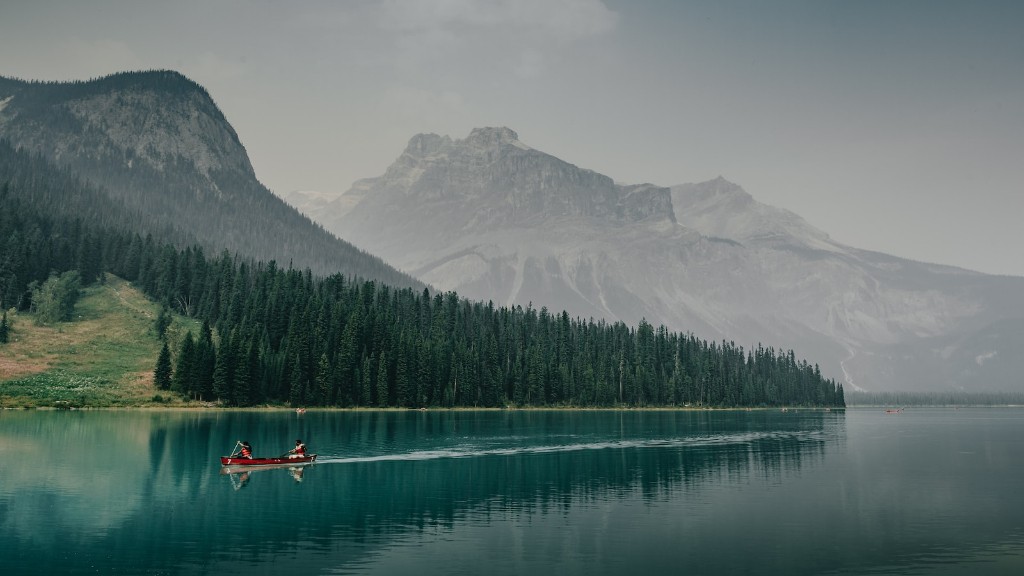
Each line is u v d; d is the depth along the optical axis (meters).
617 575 38.72
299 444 84.50
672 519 53.44
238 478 71.44
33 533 47.38
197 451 90.12
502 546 44.81
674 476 76.44
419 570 39.44
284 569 39.53
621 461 89.62
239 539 46.31
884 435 152.25
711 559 42.22
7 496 59.56
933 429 182.38
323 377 192.62
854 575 39.25
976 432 168.25
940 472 81.94
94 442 96.56
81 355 192.00
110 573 38.72
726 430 153.88
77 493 61.31
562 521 52.25
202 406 174.00
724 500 61.56
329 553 42.84
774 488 68.44
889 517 54.75
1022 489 68.56
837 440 132.00
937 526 51.59
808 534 48.75
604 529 49.72
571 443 114.19
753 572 39.59
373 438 115.56
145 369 188.88
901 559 42.69
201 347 178.38
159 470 74.69
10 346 190.12
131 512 54.38
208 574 38.59
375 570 39.38
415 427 142.50
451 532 48.69
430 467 82.25
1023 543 46.59
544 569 39.75
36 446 91.38
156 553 42.69
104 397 167.62
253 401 182.25
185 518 52.56
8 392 161.25
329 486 67.69
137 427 120.31
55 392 165.62
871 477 77.00
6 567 39.75
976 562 42.09
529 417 192.50
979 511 57.53
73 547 44.00
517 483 70.62
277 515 53.91
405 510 56.22
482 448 103.62
